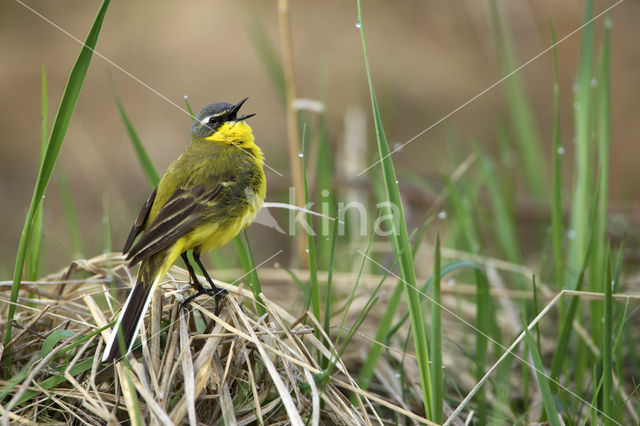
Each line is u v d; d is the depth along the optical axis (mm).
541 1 23531
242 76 22625
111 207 16047
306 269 11453
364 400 8219
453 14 24688
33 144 20797
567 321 8281
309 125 13211
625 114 20750
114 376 7035
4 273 14367
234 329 7031
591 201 9969
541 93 22375
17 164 20297
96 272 8820
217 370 7059
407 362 9336
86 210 18938
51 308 7824
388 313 8305
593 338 9336
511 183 12891
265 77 22531
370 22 24859
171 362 6801
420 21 24734
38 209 8750
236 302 7414
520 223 16203
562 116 21750
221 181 8375
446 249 11695
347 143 16625
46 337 7676
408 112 22047
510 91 13672
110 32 23750
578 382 9141
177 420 6336
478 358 8672
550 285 11445
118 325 6906
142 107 21891
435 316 7059
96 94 22203
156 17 24266
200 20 24188
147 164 9172
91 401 6527
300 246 11508
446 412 8086
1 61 22703
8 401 7117
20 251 7422
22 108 21547
